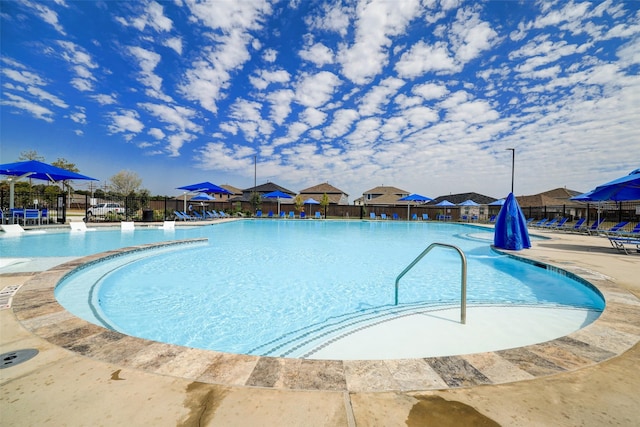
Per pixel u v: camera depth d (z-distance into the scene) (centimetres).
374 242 1352
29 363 220
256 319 443
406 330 364
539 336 348
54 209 2106
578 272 606
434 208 3519
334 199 4709
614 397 183
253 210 3356
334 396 183
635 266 675
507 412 167
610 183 913
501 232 1005
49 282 466
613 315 348
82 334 276
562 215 2766
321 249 1124
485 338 342
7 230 1211
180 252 998
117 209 2248
